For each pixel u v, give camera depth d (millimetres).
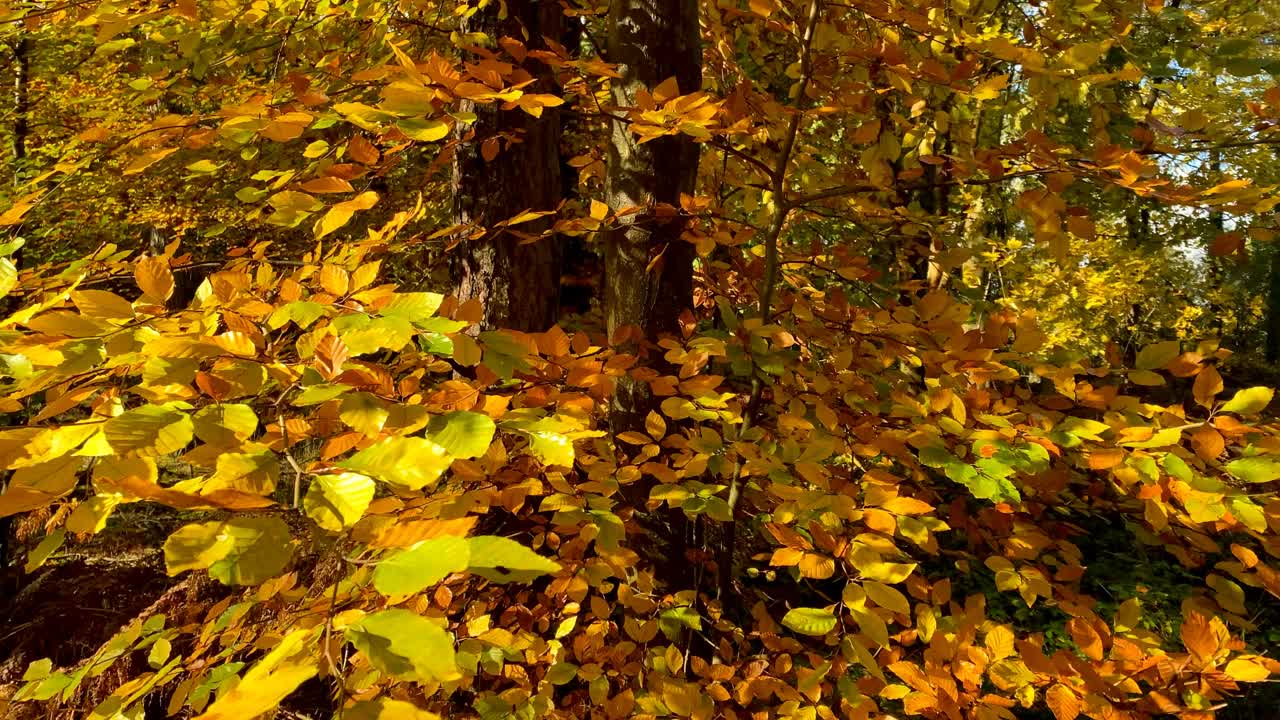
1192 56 1839
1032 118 2031
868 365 2426
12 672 4645
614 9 2293
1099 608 4809
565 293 5148
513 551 573
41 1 2088
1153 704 1332
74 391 1052
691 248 2449
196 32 2141
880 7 1868
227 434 805
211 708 510
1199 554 1950
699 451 1829
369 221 4758
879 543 1474
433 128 1150
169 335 1080
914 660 2174
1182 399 5781
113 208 5883
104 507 730
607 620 2178
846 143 3678
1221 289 10445
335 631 753
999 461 1462
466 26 2988
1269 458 1340
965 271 4477
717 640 2488
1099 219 7125
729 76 3131
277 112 1379
